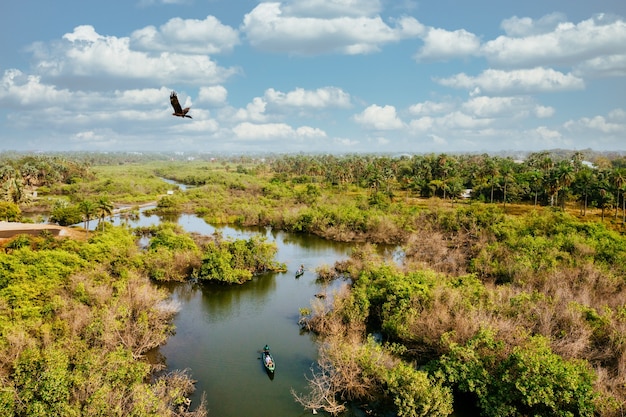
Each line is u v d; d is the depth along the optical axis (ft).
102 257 192.44
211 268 201.98
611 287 155.22
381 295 154.81
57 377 86.22
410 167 594.24
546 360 96.27
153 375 122.72
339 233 307.37
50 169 567.18
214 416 106.93
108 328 117.19
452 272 198.18
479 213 270.67
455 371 106.42
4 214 315.78
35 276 151.74
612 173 349.41
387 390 109.19
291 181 610.65
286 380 123.44
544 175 409.69
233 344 144.87
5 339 104.47
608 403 89.35
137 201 494.18
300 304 181.57
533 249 197.16
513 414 97.09
